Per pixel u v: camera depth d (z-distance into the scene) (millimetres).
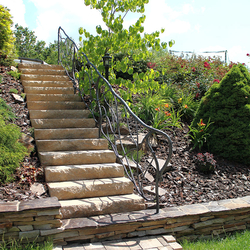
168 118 5816
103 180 3643
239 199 3793
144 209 3412
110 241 2891
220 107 5230
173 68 8359
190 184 4215
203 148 5340
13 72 6086
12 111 4777
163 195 3801
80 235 2797
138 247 2789
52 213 2631
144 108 5777
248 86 5133
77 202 3139
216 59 9734
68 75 6539
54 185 3305
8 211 2436
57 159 3816
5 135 3475
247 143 4910
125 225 2969
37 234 2590
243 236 3297
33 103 5141
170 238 3000
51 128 4719
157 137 5348
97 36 5238
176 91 6902
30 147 4035
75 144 4293
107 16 5438
